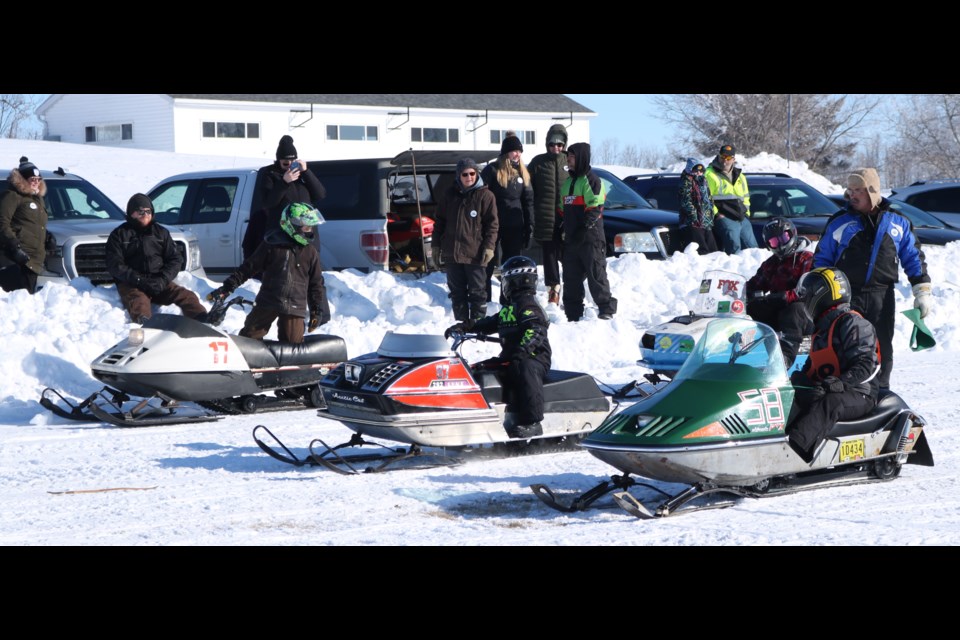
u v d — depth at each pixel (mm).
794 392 13023
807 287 13578
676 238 31078
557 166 27188
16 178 25031
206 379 18266
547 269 27859
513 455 15969
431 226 30000
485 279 24984
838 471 13812
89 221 27688
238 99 95312
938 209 44906
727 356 12844
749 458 12469
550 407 15641
